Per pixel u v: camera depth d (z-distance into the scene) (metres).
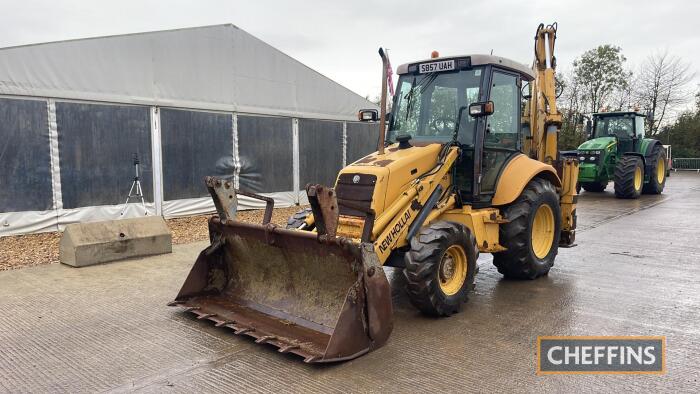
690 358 3.87
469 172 5.46
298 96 13.16
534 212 5.93
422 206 5.01
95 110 9.59
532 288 5.80
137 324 4.71
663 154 15.96
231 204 5.04
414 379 3.55
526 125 6.88
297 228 5.41
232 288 5.16
